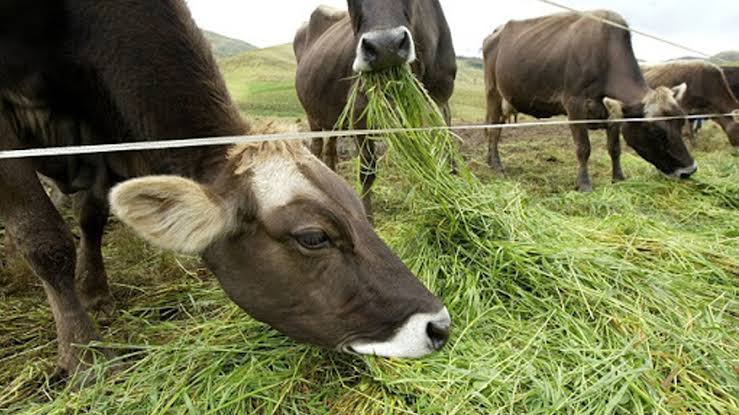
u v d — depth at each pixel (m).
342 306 0.94
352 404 0.98
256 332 1.18
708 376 1.01
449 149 1.50
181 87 1.08
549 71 3.12
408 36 1.46
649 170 3.16
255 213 0.91
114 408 1.00
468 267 1.34
